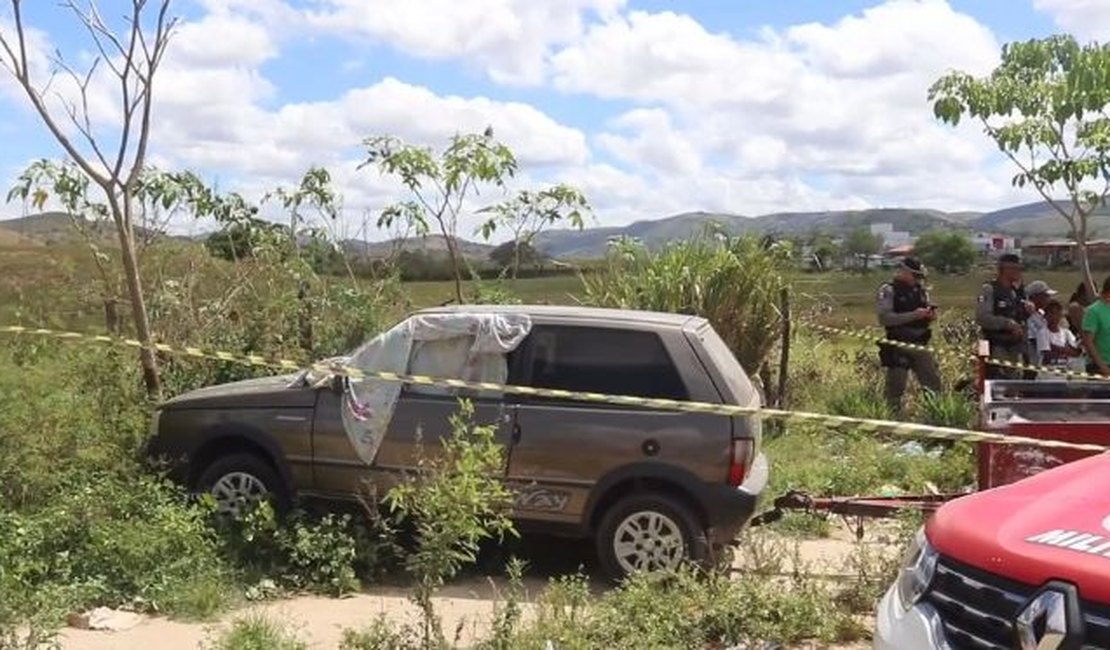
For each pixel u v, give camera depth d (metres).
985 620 3.58
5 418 8.55
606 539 7.48
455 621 6.73
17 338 11.38
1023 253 18.83
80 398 9.66
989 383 7.37
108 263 11.65
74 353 10.89
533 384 7.61
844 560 7.73
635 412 7.43
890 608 4.03
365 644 5.82
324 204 12.65
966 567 3.71
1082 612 3.37
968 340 15.20
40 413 8.89
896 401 13.49
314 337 11.59
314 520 7.71
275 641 6.03
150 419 8.55
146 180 11.59
